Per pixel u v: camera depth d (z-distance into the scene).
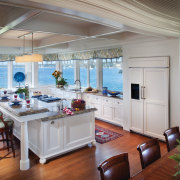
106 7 1.96
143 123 4.83
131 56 5.01
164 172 1.86
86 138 4.20
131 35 4.68
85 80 7.39
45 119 3.46
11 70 7.71
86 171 3.31
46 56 8.27
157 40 4.38
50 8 1.69
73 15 2.04
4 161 3.66
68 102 4.68
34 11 2.15
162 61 4.29
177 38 4.03
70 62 7.98
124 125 5.43
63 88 7.97
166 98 4.30
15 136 4.82
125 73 5.22
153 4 2.32
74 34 3.80
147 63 4.59
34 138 3.78
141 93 4.78
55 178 3.11
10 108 3.53
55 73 8.09
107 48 5.89
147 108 4.71
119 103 5.57
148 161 2.16
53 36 5.14
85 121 4.15
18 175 3.19
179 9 2.52
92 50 6.44
